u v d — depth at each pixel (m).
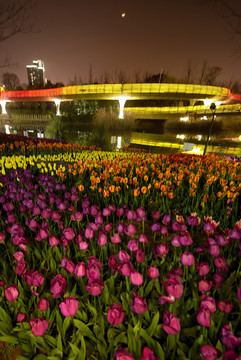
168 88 64.81
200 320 1.17
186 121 54.41
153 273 1.45
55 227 2.82
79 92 70.44
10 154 9.71
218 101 75.00
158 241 2.78
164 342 1.38
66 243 1.98
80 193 4.32
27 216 3.07
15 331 1.52
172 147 48.19
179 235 1.84
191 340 1.42
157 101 80.88
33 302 1.77
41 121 77.56
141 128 66.38
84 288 1.69
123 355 0.97
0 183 4.08
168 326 1.12
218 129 48.72
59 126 41.78
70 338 1.55
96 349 1.49
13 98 91.44
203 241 2.73
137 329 1.32
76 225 2.90
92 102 42.06
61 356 1.37
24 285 1.83
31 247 2.39
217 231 2.52
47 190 3.83
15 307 1.62
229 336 1.03
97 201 3.97
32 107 98.19
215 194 4.48
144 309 1.21
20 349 1.56
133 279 1.39
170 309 1.46
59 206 2.81
